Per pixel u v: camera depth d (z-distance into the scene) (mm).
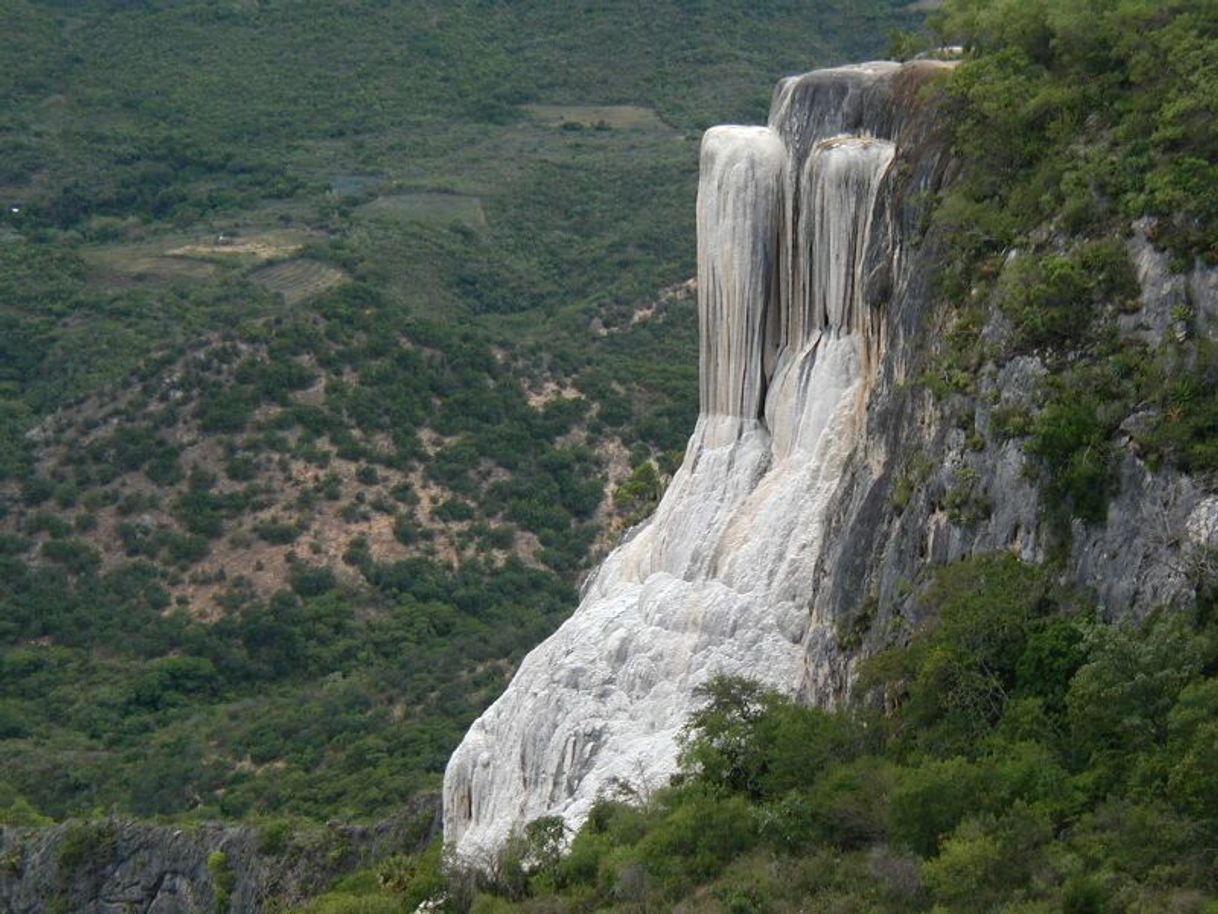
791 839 50281
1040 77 55469
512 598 163000
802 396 59969
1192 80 51344
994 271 52688
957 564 49750
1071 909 42500
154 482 171375
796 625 57938
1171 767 43562
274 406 179000
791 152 61562
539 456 179500
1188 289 48219
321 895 74312
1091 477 47688
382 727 132000
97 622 158750
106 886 98750
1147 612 46062
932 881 44969
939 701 48938
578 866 54875
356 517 169000
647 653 60969
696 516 62094
